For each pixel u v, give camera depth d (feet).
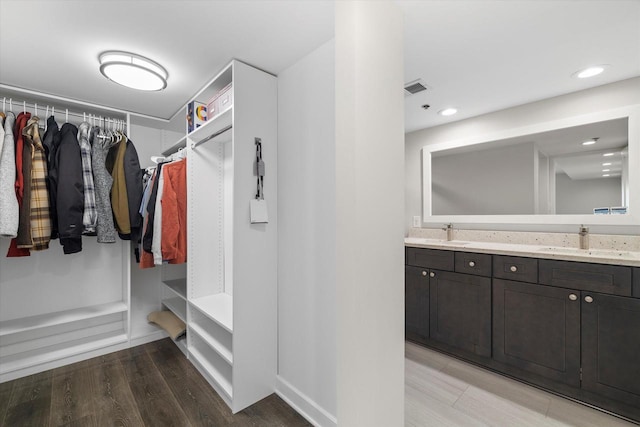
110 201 7.59
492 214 8.66
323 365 5.10
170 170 7.41
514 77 6.49
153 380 6.60
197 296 7.49
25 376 6.75
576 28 4.77
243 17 4.53
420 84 6.82
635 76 6.43
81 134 7.10
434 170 9.95
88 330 8.32
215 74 6.35
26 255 6.54
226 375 6.23
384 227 3.79
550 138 7.64
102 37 5.03
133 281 9.13
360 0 3.49
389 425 3.87
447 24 4.66
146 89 6.62
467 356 7.43
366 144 3.53
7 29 4.74
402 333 4.11
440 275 7.88
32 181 6.35
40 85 6.79
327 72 5.11
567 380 5.85
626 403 5.22
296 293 5.69
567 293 5.85
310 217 5.40
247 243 5.70
